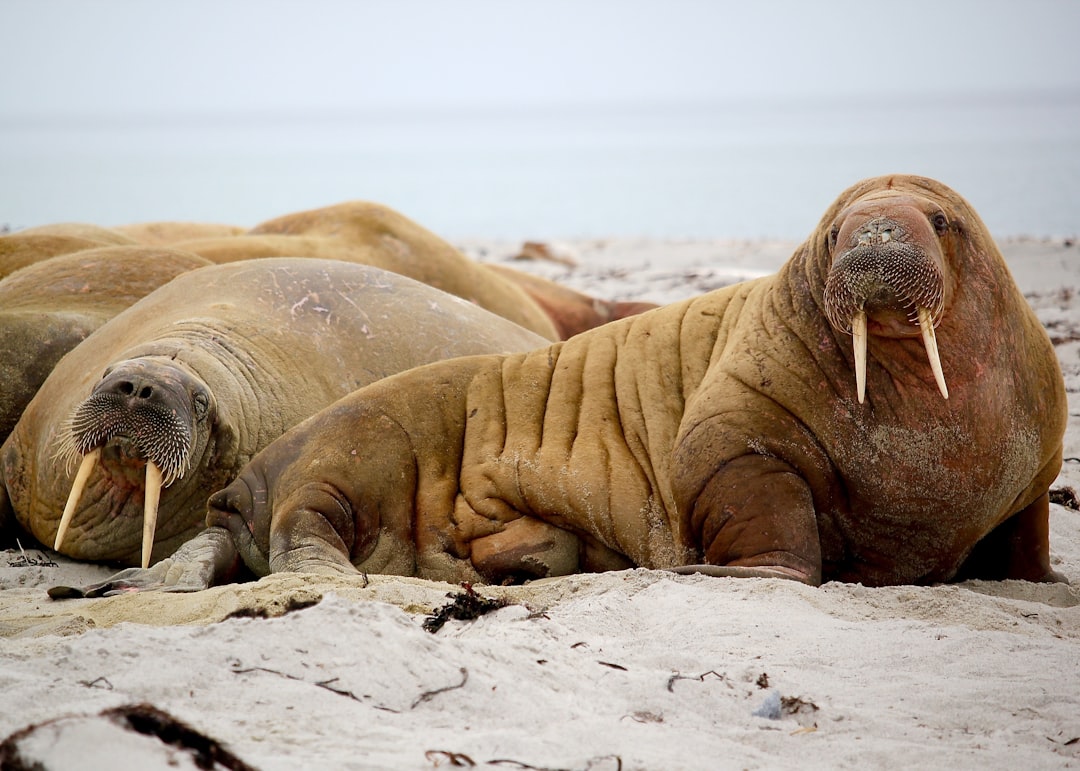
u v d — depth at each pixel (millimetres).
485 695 14523
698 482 22984
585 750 13273
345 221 45000
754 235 113375
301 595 20266
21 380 32656
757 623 18328
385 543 25266
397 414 25891
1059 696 15625
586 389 25953
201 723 13227
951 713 15219
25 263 41438
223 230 57156
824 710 15125
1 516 30922
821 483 22688
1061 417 23828
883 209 21703
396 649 15133
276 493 25547
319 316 31438
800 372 22984
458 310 33250
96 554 28766
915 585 23172
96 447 25219
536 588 21547
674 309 26844
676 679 15547
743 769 13234
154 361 26891
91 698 13656
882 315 20922
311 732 13289
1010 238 81125
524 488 24906
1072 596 22812
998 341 22578
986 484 22469
